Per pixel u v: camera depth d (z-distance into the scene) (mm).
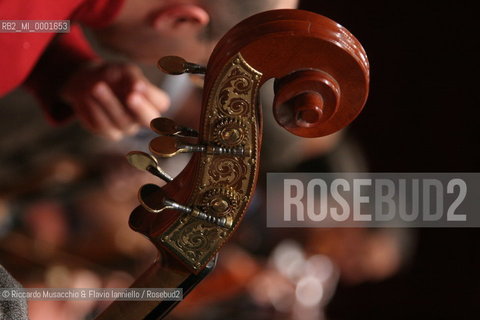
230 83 2227
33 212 4199
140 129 4395
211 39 2893
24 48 2744
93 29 2986
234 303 4246
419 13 6602
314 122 2211
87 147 4457
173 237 2316
